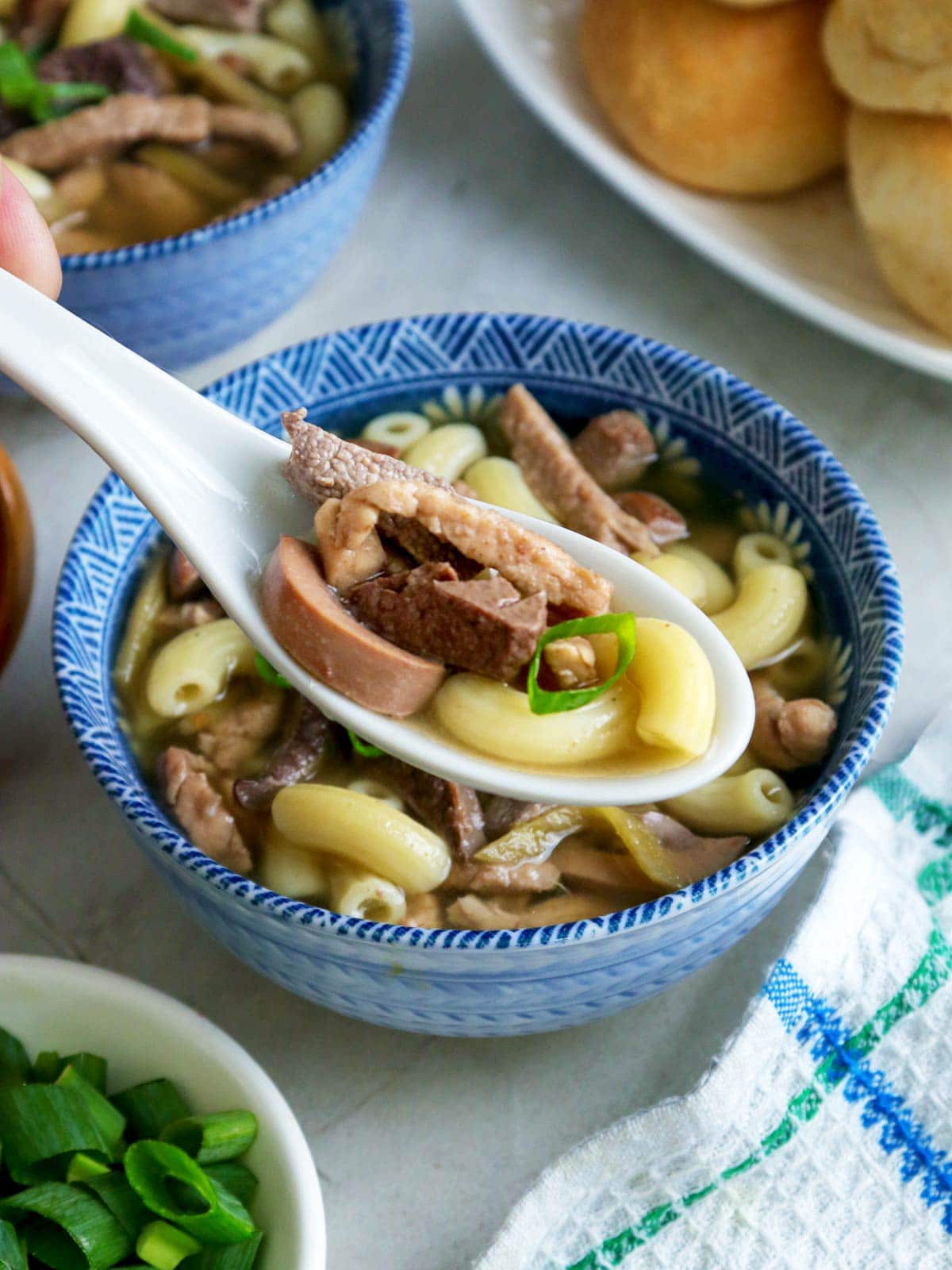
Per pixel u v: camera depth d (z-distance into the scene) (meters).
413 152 0.46
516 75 0.43
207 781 0.32
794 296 0.39
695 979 0.33
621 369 0.35
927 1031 0.31
